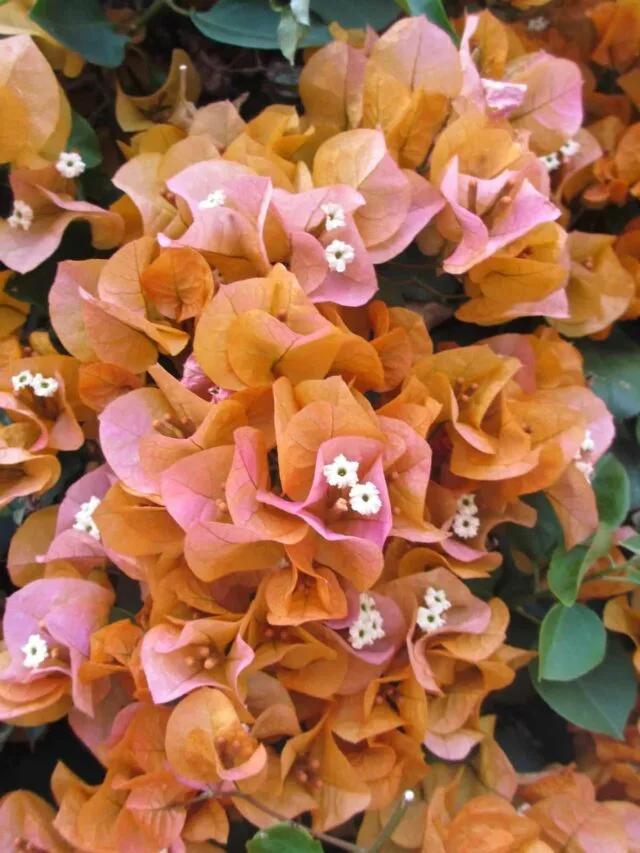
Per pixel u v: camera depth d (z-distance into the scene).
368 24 0.36
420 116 0.34
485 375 0.32
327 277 0.31
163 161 0.33
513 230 0.32
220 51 0.39
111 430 0.30
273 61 0.39
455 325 0.37
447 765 0.34
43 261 0.33
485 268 0.33
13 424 0.32
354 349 0.30
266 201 0.29
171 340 0.31
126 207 0.33
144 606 0.31
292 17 0.33
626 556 0.36
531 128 0.37
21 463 0.32
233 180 0.30
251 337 0.29
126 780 0.30
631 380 0.37
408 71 0.34
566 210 0.39
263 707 0.30
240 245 0.31
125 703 0.32
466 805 0.32
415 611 0.31
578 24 0.42
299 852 0.28
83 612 0.31
